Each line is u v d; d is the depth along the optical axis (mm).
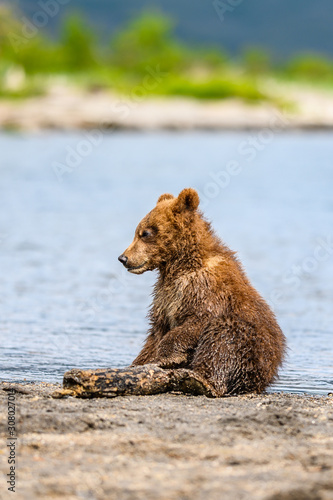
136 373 7965
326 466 5559
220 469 5535
